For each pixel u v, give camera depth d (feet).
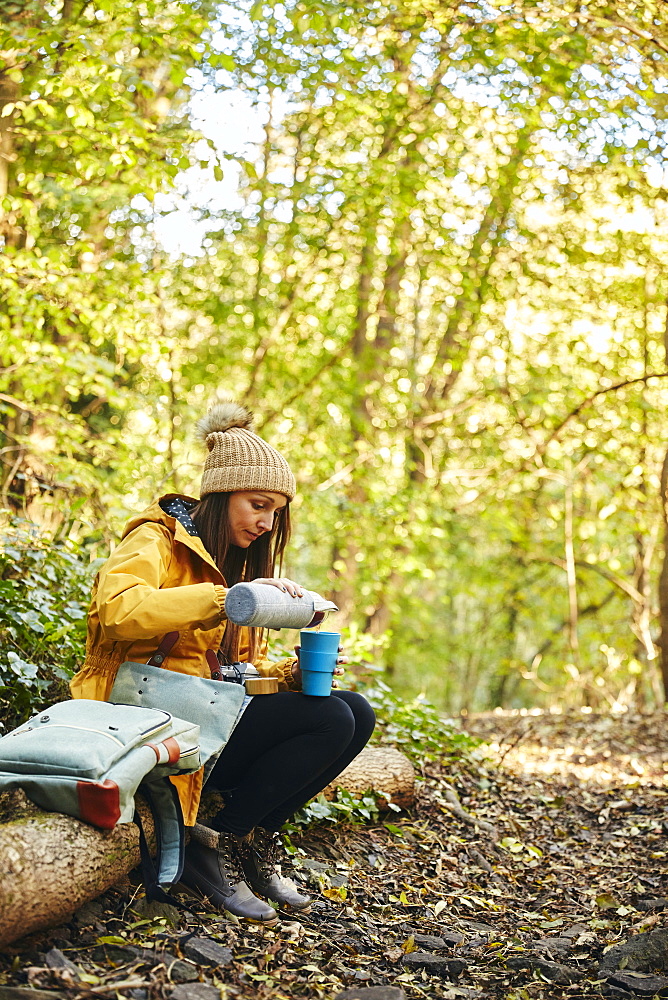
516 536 46.09
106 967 7.63
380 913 10.67
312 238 36.01
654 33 18.99
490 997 8.83
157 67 23.63
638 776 21.81
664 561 36.76
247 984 7.86
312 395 43.78
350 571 44.21
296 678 10.17
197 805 8.84
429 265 41.83
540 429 41.75
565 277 40.81
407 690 52.06
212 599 8.70
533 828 16.29
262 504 9.77
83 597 15.40
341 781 13.78
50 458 22.50
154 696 8.90
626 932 10.46
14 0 18.79
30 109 19.85
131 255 34.45
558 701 50.62
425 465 45.19
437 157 36.60
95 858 7.86
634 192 29.78
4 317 23.72
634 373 41.11
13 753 7.94
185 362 39.40
